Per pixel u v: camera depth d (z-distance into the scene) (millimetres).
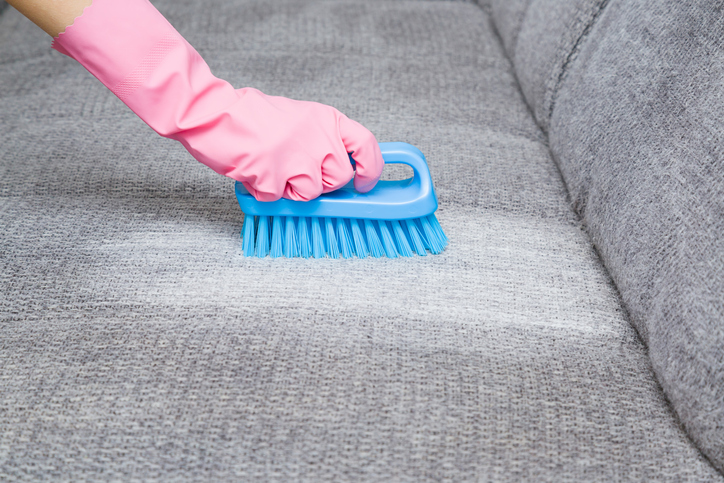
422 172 688
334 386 547
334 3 1318
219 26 1202
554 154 896
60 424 513
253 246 704
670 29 672
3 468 481
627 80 726
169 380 548
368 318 625
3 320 612
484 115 993
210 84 613
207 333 597
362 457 493
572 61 902
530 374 573
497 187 833
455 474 484
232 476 477
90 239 722
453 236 750
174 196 803
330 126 640
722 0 607
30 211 763
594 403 549
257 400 532
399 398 540
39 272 671
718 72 586
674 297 558
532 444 509
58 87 1027
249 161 603
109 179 823
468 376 565
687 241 559
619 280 664
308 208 679
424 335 609
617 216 682
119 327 603
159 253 704
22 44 1157
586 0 888
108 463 485
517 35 1141
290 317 620
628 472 495
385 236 707
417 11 1306
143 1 588
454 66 1124
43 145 885
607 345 616
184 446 496
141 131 928
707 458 508
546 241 752
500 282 685
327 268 697
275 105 639
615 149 715
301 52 1129
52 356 571
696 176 572
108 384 544
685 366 523
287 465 485
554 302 663
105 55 568
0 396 536
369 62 1110
